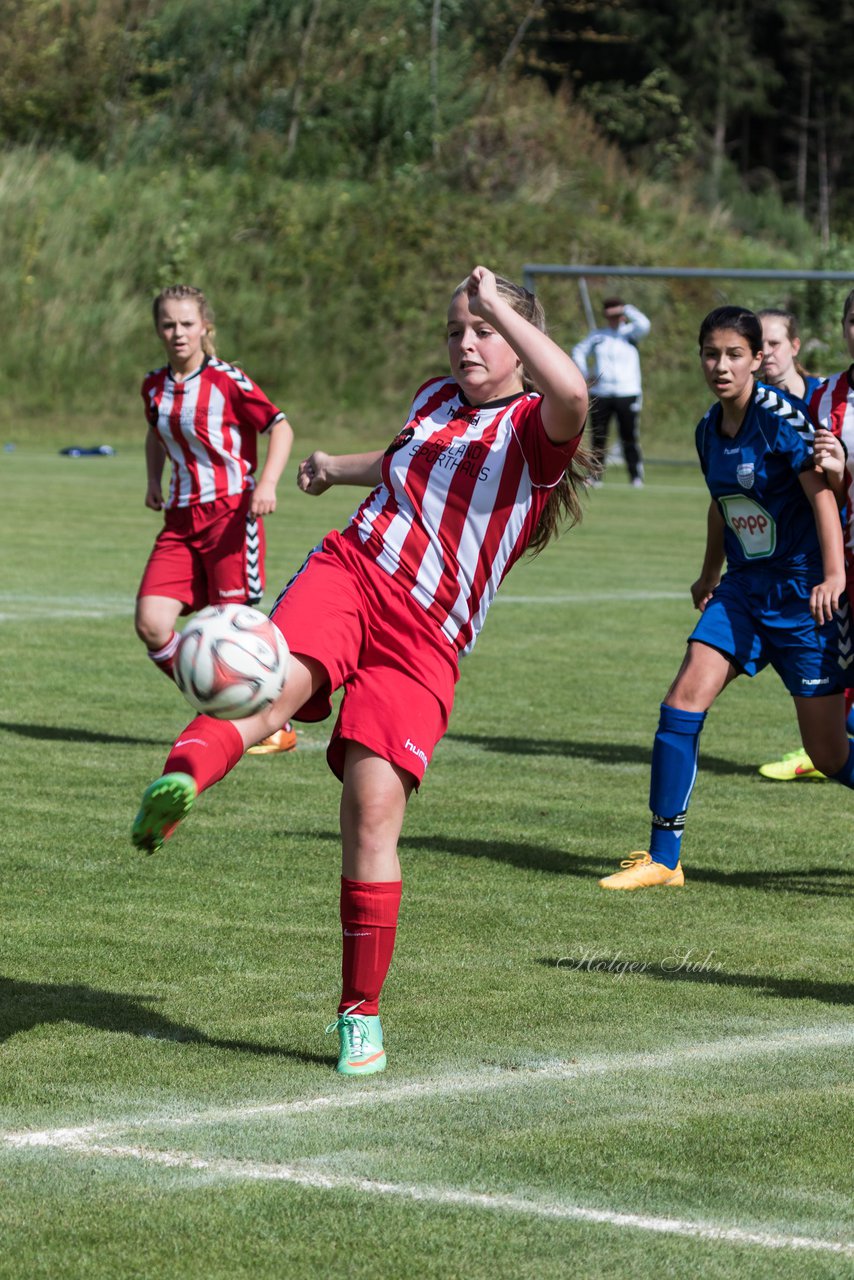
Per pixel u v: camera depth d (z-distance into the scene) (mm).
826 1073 11789
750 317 18078
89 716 25969
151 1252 8719
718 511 18625
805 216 178625
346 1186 9625
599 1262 8688
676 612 40531
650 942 15336
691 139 153000
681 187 142875
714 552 19703
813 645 18281
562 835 19781
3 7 118312
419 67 124875
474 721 26938
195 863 17719
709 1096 11273
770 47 182375
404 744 11820
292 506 64188
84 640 33281
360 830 11820
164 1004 13102
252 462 24391
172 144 117875
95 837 18656
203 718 10727
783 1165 10070
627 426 78062
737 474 18156
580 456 12406
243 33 123125
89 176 109500
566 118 133625
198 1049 12047
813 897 17281
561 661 33062
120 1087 11195
